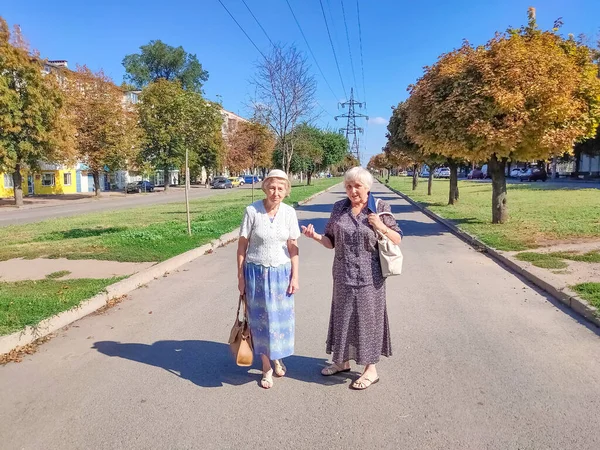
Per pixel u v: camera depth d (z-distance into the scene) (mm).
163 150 48562
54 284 7434
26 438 3379
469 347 4965
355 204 4031
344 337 4086
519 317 5945
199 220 17328
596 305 5867
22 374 4441
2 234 15461
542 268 8117
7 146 30031
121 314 6336
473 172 71438
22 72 30094
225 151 64375
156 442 3307
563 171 71438
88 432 3443
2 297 6512
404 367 4484
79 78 40594
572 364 4496
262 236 4066
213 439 3330
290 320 4176
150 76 75062
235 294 7336
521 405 3730
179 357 4852
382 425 3480
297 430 3432
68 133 33344
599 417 3539
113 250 10477
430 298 6895
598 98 12516
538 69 11797
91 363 4695
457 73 12609
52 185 50531
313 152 49531
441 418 3559
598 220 14398
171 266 9195
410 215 19938
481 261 9648
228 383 4242
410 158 26484
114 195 48500
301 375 4383
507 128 11883
